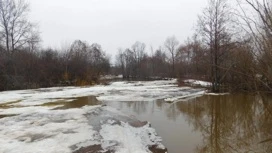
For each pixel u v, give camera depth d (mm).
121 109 15789
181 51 54312
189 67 44125
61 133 9297
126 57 90500
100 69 58281
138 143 8445
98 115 12703
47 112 13633
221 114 14375
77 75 42844
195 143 9000
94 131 9609
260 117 13109
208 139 9523
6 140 8477
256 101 17203
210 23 25031
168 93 24484
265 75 4008
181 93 24438
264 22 3848
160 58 78438
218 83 24531
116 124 10805
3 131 9656
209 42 25031
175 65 62281
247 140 9375
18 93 25141
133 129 10258
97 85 39875
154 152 7848
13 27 34312
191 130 10820
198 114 14414
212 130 10891
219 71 23859
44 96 22281
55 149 7551
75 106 16219
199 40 29891
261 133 10312
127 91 26828
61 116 12477
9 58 31328
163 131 10594
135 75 84938
